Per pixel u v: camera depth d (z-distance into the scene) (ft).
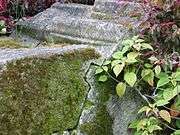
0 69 7.50
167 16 9.73
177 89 8.91
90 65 8.78
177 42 9.62
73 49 8.64
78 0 13.37
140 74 9.34
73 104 8.35
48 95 7.99
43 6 13.30
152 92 9.42
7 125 7.36
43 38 10.82
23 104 7.60
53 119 8.01
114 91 9.06
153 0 9.83
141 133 8.92
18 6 12.98
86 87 8.60
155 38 9.68
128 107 9.22
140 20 10.01
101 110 8.77
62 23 10.50
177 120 9.20
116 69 8.84
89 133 8.51
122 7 10.55
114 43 9.48
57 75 8.20
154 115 8.98
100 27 9.80
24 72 7.74
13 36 11.61
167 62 9.20
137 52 9.24
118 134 9.04
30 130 7.64
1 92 7.38
